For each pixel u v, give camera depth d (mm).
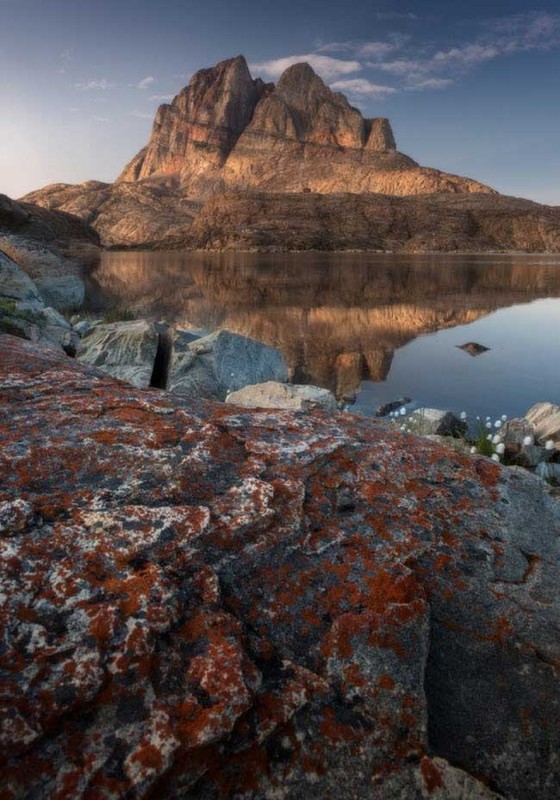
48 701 1500
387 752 1693
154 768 1441
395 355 23016
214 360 15305
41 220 93062
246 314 34906
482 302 42188
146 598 1811
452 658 2027
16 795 1335
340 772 1621
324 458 2760
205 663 1695
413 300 43375
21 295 22359
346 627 1965
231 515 2270
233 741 1584
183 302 40625
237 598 1999
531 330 29109
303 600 2047
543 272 80250
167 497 2326
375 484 2656
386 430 3238
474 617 2160
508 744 1819
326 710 1737
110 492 2297
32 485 2273
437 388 18016
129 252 191750
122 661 1639
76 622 1706
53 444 2553
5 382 3217
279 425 3070
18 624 1665
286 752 1616
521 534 2564
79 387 3279
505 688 1966
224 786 1513
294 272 78562
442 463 2896
